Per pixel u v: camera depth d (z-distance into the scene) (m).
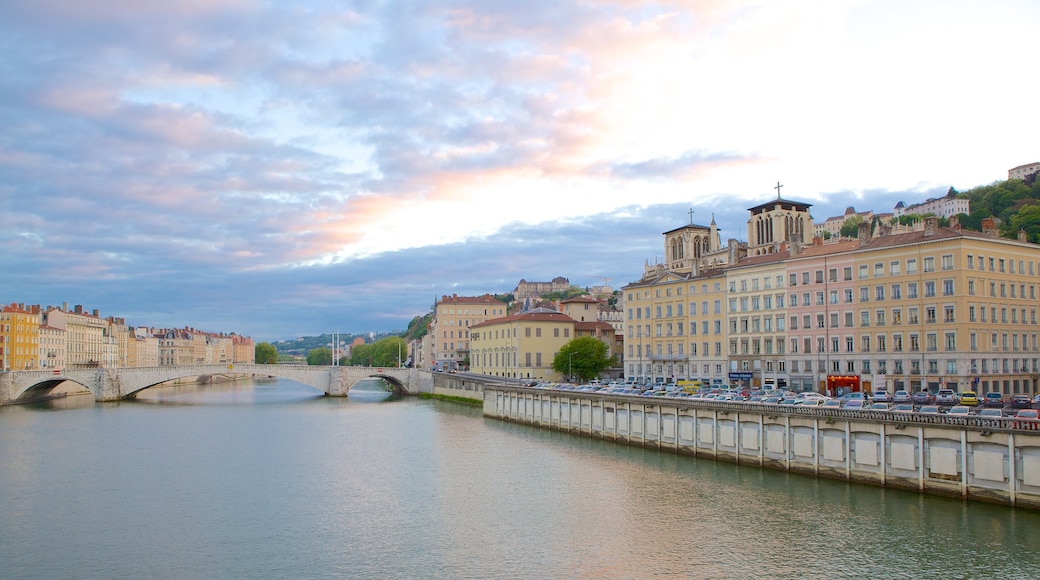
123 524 68.88
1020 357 121.56
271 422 150.12
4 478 89.75
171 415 166.25
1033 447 59.09
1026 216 188.62
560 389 138.62
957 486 64.75
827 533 60.66
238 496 79.62
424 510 72.62
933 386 117.38
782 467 82.44
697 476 83.75
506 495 78.19
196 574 55.62
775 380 143.00
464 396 196.88
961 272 114.94
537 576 53.97
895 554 55.25
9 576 55.75
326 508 74.00
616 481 83.25
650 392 125.88
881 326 125.12
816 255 135.75
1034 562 52.72
